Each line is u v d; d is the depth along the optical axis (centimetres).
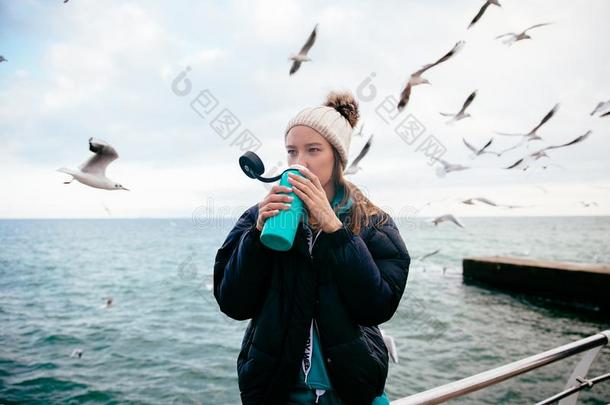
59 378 845
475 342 1008
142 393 770
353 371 93
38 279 2347
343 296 96
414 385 765
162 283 2052
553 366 807
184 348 1010
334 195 110
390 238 106
